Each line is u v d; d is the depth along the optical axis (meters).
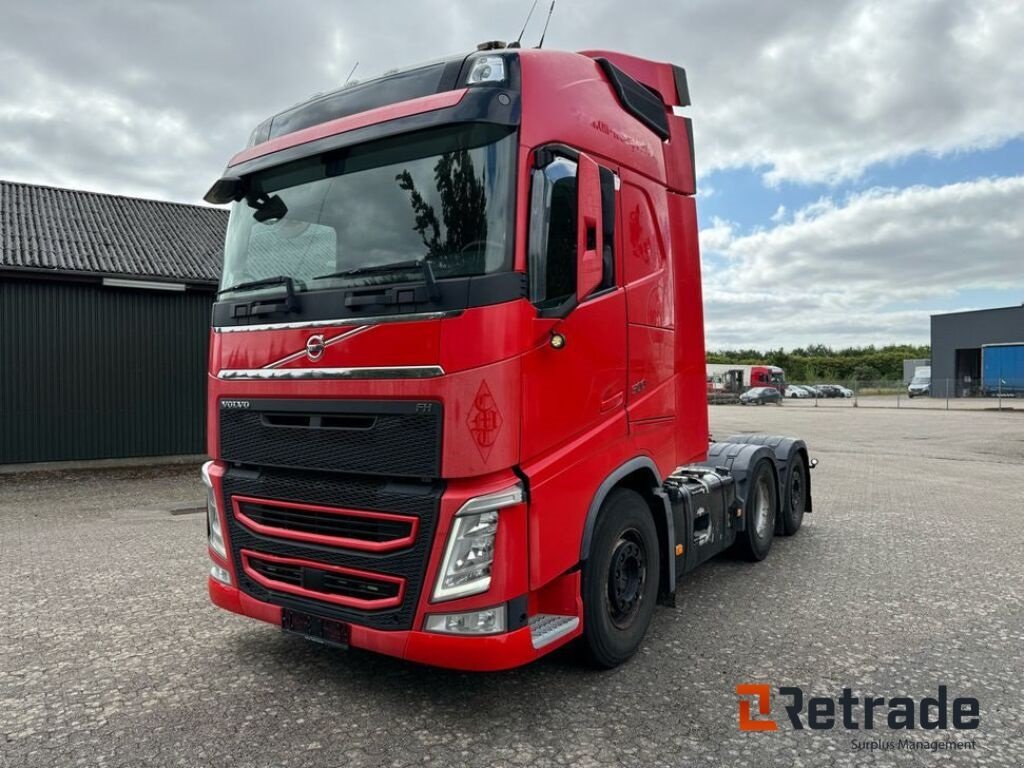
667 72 5.20
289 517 3.86
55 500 10.90
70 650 4.52
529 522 3.44
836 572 6.35
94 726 3.50
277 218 4.04
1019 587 5.85
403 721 3.55
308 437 3.73
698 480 5.76
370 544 3.50
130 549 7.44
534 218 3.47
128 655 4.44
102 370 14.38
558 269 3.62
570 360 3.71
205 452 15.48
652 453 4.52
